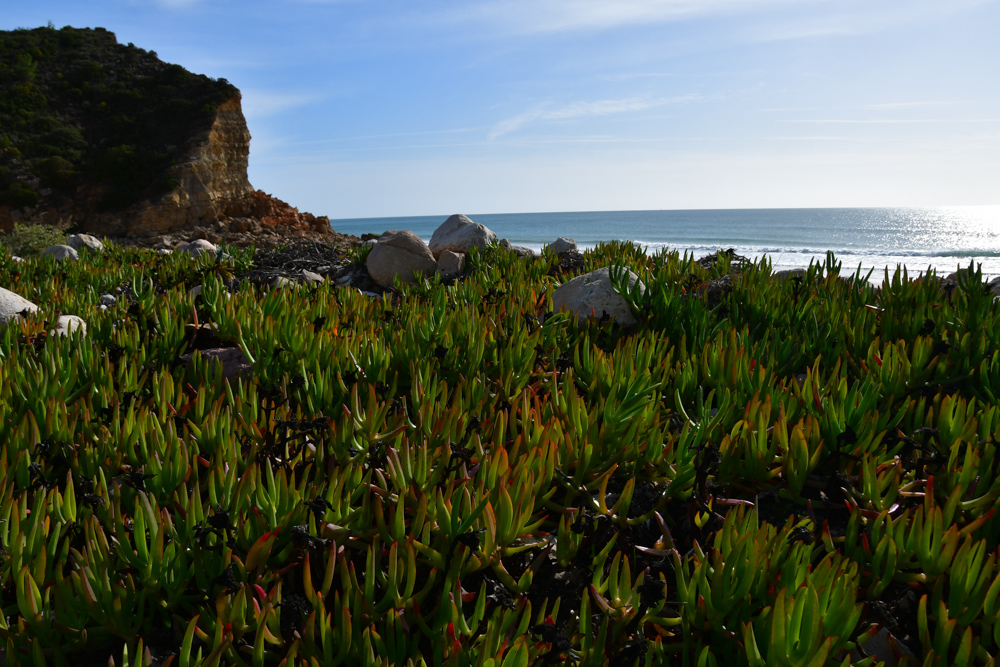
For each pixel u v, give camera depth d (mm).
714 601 2098
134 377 4070
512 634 2203
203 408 3473
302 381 3965
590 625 2072
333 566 2170
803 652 1856
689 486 2984
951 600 2127
